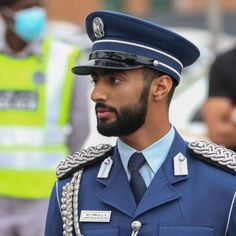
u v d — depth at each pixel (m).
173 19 34.00
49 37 12.63
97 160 8.14
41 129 12.35
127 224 7.80
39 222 12.31
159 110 7.91
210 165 7.89
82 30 33.72
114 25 7.88
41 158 12.33
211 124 13.40
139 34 7.84
